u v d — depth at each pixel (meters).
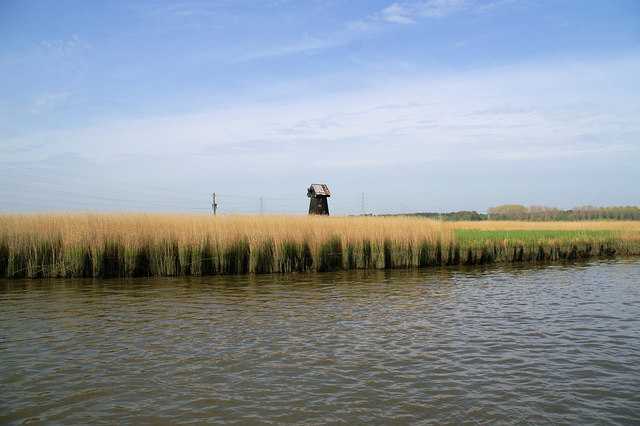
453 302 16.78
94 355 10.36
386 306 15.95
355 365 9.82
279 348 10.98
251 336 11.98
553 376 9.26
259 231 24.34
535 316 14.53
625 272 26.27
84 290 18.52
